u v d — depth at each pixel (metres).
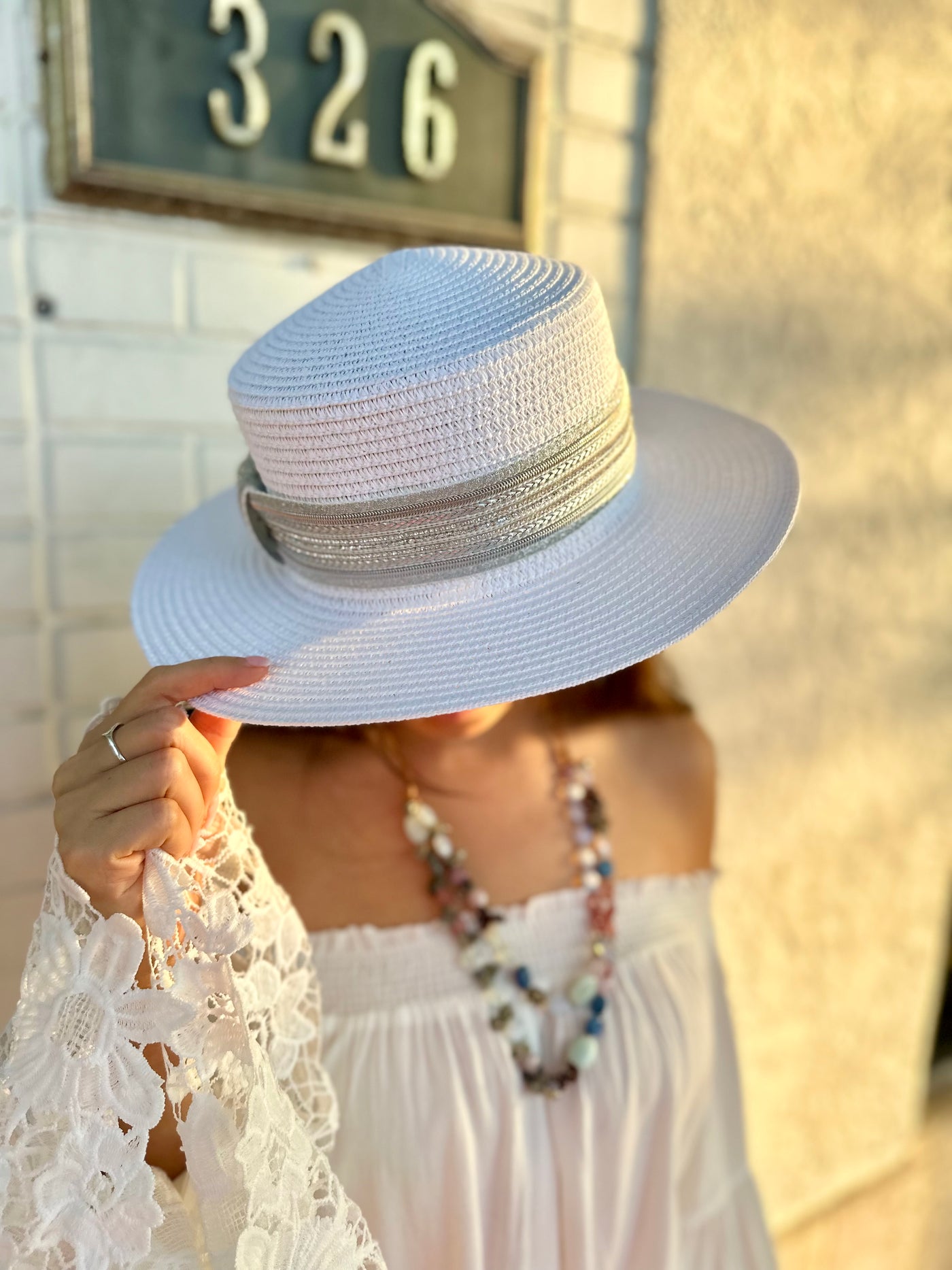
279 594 0.70
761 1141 1.68
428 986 0.85
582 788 0.95
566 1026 0.86
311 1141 0.63
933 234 1.52
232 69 0.95
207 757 0.62
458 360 0.56
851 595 1.56
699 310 1.31
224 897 0.61
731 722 1.47
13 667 0.98
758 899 1.57
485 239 1.12
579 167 1.20
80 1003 0.58
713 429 0.81
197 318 1.02
